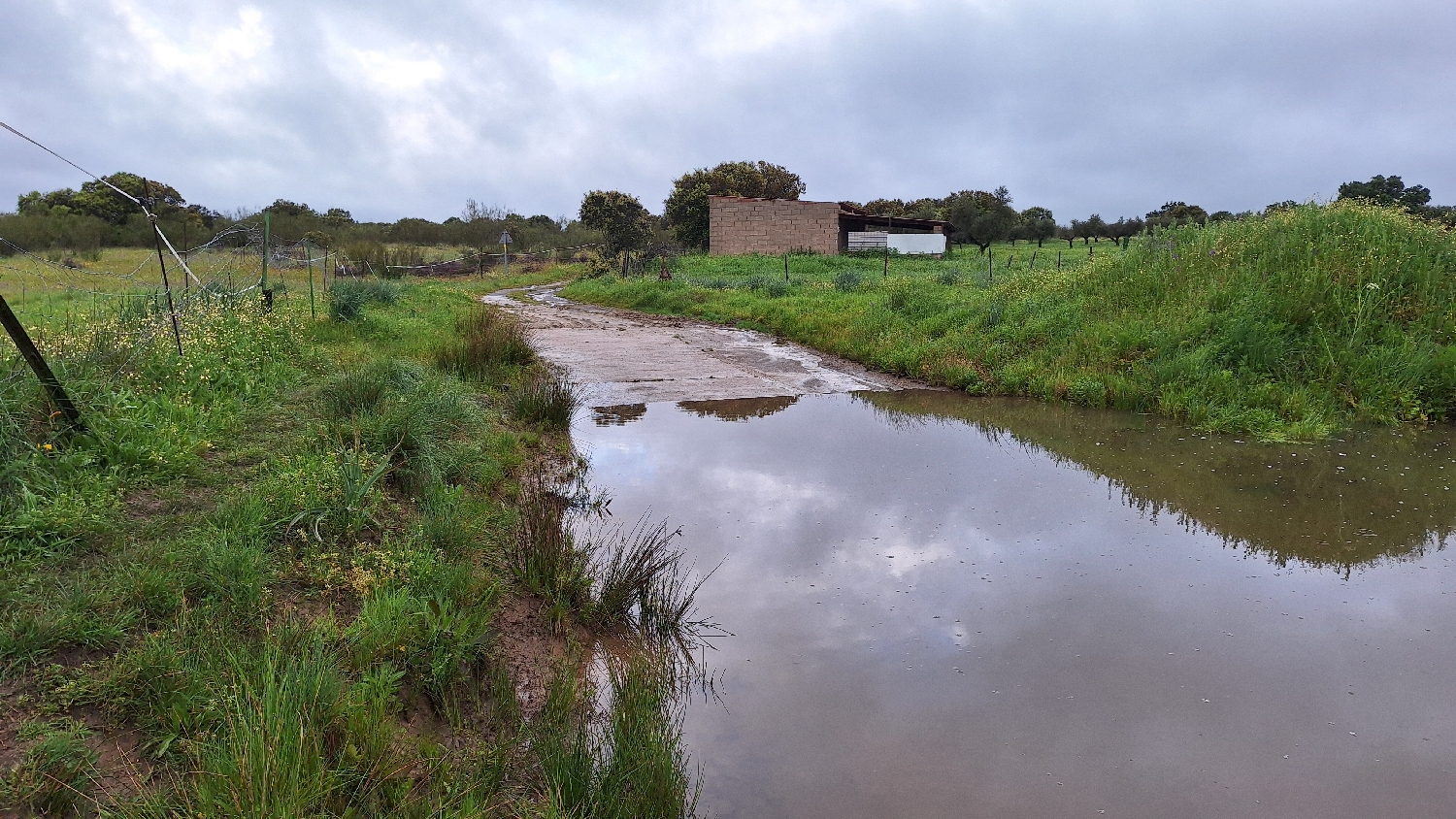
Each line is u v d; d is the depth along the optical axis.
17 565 3.46
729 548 5.40
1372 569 5.06
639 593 4.67
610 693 3.79
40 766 2.52
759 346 14.06
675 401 9.95
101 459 4.58
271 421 6.11
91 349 6.21
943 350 11.61
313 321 11.01
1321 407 8.63
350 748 2.85
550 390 8.84
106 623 3.18
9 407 4.54
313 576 3.91
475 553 4.76
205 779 2.57
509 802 2.96
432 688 3.47
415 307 15.96
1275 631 4.30
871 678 3.89
